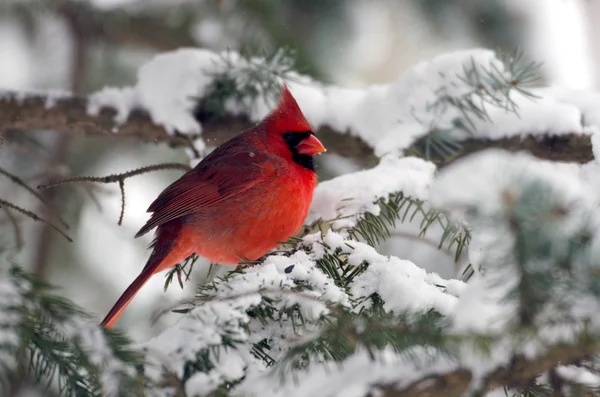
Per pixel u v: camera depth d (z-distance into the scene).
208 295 5.14
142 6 10.34
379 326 4.33
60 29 10.79
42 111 8.94
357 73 10.36
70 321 4.61
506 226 3.83
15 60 11.01
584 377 4.58
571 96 8.64
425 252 10.26
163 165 7.64
